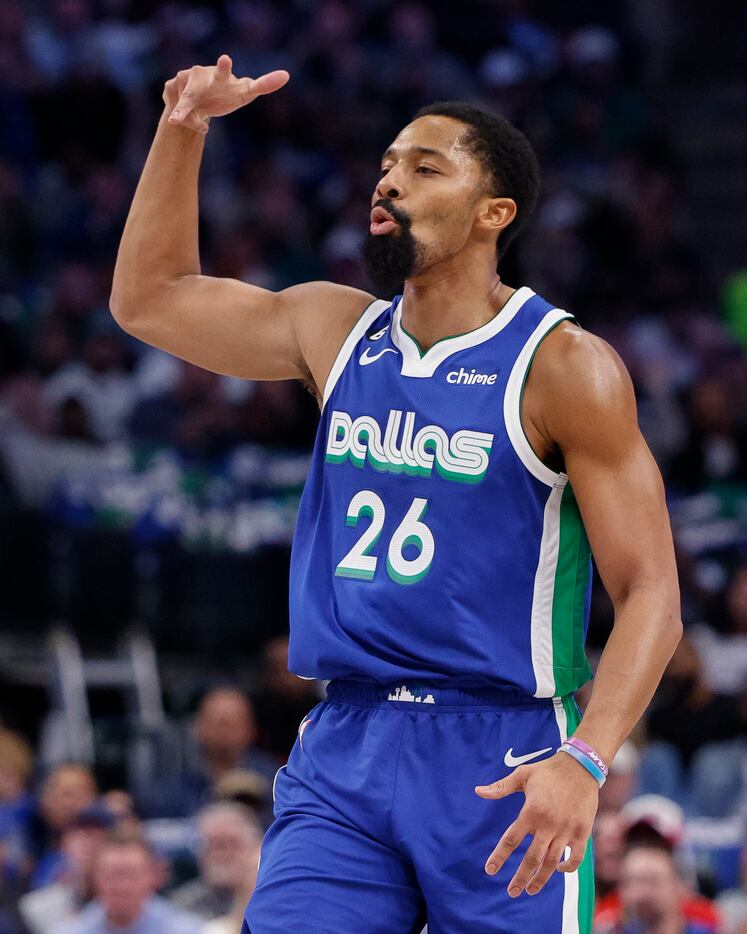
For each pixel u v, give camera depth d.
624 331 36.62
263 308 8.87
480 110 8.40
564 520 8.01
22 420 29.53
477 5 45.47
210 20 41.91
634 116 45.12
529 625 7.95
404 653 7.94
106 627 25.14
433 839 7.79
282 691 21.52
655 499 7.78
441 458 7.99
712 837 18.81
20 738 23.81
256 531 26.09
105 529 25.44
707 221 45.16
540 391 7.93
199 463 27.73
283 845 8.01
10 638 24.91
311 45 41.88
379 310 8.58
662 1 48.34
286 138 40.31
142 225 9.07
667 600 7.65
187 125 8.93
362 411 8.27
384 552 8.03
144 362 33.03
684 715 20.81
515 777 7.21
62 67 40.41
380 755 7.92
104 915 16.34
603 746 7.32
